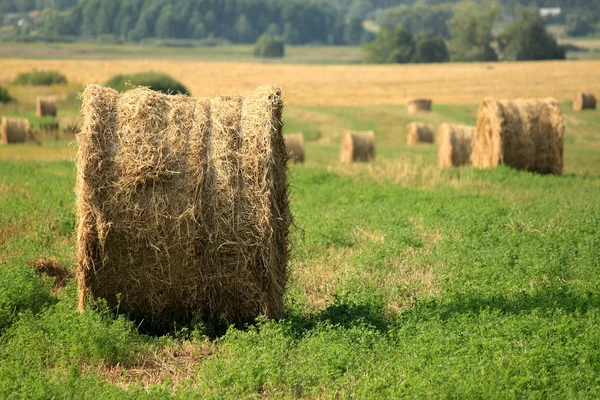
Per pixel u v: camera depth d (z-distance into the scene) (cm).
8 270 1706
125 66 15400
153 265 1486
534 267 1827
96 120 1470
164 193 1464
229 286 1505
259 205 1482
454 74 13512
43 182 3145
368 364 1296
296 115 8600
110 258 1482
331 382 1235
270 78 13438
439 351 1307
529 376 1184
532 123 3828
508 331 1388
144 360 1369
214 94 1548
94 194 1460
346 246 2219
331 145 6850
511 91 11069
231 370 1253
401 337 1409
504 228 2319
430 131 6850
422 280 1847
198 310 1530
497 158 3822
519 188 3278
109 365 1345
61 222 2294
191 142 1477
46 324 1445
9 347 1356
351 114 8775
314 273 1902
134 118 1480
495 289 1667
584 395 1159
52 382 1203
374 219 2528
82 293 1512
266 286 1509
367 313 1547
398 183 3544
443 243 2139
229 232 1478
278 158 1538
